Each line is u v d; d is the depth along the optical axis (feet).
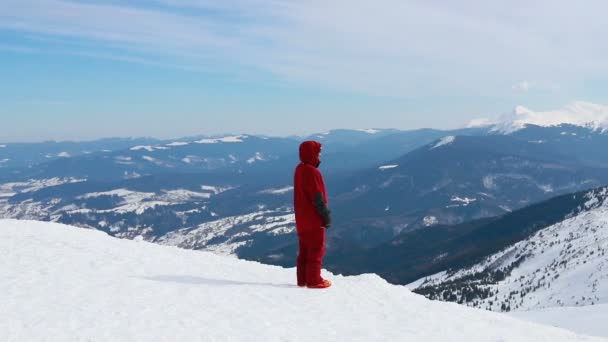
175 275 33.96
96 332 20.07
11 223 49.75
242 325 23.38
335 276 39.32
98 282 29.01
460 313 32.17
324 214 33.01
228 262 43.45
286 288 33.42
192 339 20.53
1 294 24.32
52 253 36.40
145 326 21.56
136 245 46.14
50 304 23.40
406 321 27.89
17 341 18.19
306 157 33.88
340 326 25.39
